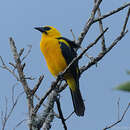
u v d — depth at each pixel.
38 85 7.68
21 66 8.03
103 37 10.05
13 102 6.55
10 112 6.43
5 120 6.37
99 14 10.59
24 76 7.88
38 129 8.16
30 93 7.64
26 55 8.06
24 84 7.78
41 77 7.70
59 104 6.99
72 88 10.91
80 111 10.41
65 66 10.95
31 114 7.42
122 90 2.25
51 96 8.84
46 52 11.17
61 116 7.01
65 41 11.19
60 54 10.92
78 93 10.84
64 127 7.06
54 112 8.61
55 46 10.96
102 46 10.11
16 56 8.35
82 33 10.80
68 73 10.70
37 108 7.49
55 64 11.05
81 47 10.63
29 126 7.30
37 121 8.21
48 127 8.44
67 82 10.94
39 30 11.68
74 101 10.81
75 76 10.80
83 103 10.66
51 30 11.62
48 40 11.14
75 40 10.80
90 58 10.47
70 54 10.91
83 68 11.00
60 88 10.75
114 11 10.44
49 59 11.19
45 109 8.58
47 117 8.52
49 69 11.46
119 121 6.48
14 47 8.57
